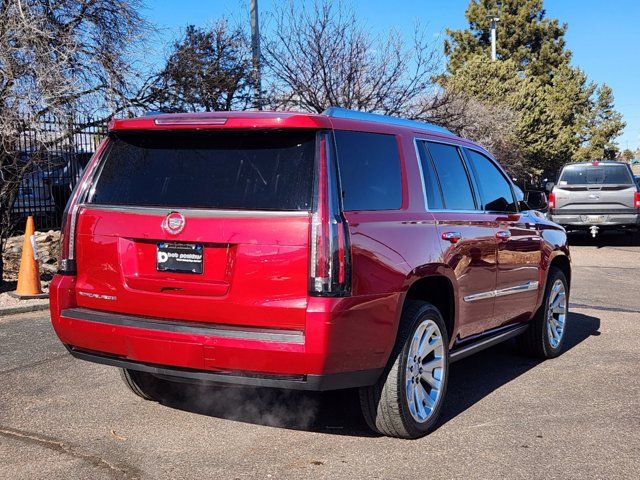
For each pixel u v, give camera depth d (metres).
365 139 4.33
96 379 5.59
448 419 4.79
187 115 4.20
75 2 10.05
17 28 8.80
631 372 6.05
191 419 4.68
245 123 3.99
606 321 8.30
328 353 3.69
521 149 31.53
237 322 3.86
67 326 4.29
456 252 4.80
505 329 5.88
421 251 4.39
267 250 3.79
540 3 49.81
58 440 4.26
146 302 4.08
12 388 5.32
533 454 4.14
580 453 4.16
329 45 14.73
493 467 3.94
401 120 4.91
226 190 4.01
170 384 5.14
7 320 7.91
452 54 50.22
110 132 4.50
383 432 4.33
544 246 6.34
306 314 3.69
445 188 5.06
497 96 32.69
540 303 6.32
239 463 3.95
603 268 13.20
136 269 4.15
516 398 5.29
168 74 11.97
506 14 49.34
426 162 4.91
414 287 4.54
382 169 4.39
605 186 16.66
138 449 4.14
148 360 4.00
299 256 3.75
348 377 3.89
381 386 4.20
